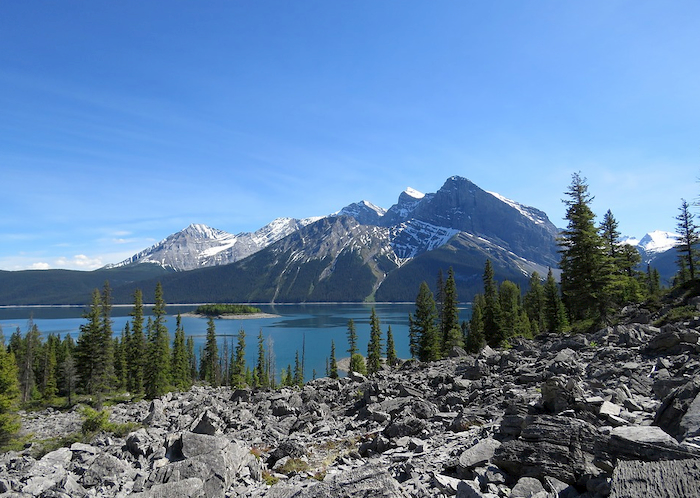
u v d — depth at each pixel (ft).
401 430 62.54
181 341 375.45
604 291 168.55
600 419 41.19
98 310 286.25
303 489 30.55
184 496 35.94
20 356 353.31
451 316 293.23
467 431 55.31
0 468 50.16
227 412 102.89
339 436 75.51
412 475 38.99
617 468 22.63
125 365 332.39
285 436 81.87
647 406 45.60
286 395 128.98
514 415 46.16
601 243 173.17
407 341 637.71
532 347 137.08
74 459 55.47
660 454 24.97
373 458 53.47
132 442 59.41
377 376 139.33
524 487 29.58
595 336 110.93
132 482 42.96
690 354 70.08
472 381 91.40
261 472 49.98
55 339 415.03
